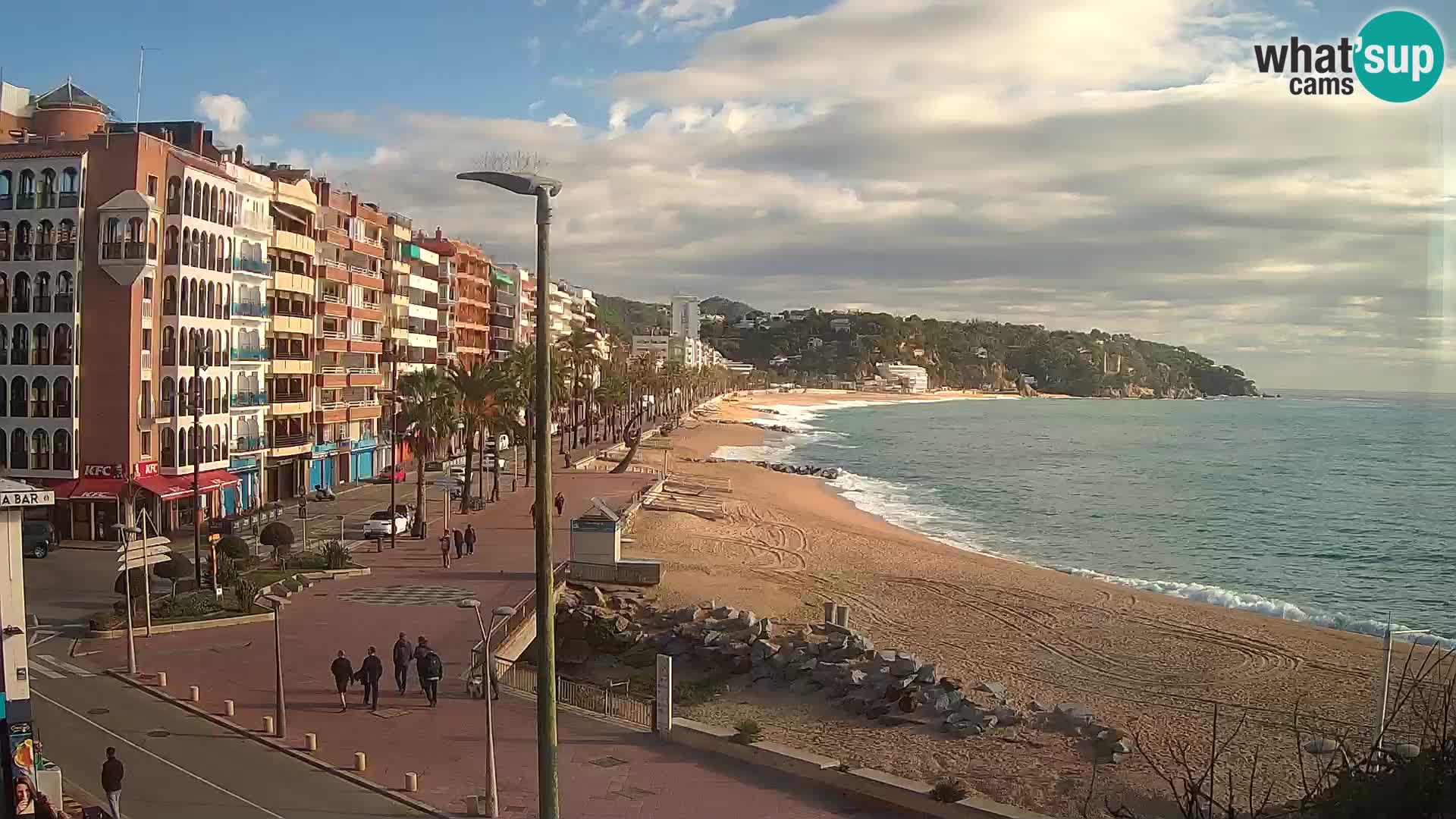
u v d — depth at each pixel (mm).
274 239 81750
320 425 91000
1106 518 100562
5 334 64688
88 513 63531
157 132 80812
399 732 31109
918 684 37969
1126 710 38188
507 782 27422
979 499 114812
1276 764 32156
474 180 17531
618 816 25500
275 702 33469
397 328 111125
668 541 71000
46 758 27781
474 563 57812
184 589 49656
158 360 67125
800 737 34875
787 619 50094
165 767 27672
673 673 43094
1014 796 29406
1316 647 47375
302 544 63062
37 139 69000
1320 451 184250
